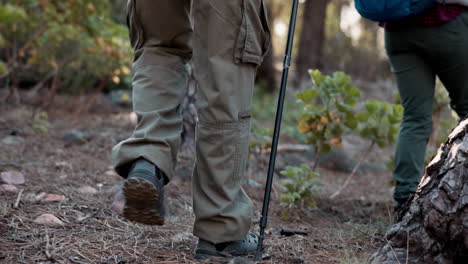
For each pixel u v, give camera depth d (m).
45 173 3.12
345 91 3.07
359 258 1.98
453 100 2.50
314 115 3.15
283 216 2.72
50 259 1.77
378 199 3.40
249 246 1.92
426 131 2.49
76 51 5.80
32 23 4.86
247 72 1.74
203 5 1.68
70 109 6.00
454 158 1.70
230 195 1.77
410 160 2.47
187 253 1.95
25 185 2.77
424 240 1.75
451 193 1.67
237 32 1.68
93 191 2.82
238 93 1.72
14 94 5.75
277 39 15.76
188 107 3.59
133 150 1.70
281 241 2.23
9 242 1.93
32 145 3.96
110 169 3.42
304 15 10.26
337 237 2.36
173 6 1.77
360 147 5.51
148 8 1.78
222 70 1.68
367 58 11.92
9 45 5.27
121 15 7.02
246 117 1.76
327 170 4.61
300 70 10.20
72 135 4.35
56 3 5.04
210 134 1.71
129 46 4.86
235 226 1.79
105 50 5.04
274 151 1.93
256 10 1.72
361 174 4.56
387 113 3.35
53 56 5.55
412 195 1.88
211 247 1.83
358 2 2.40
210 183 1.77
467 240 1.64
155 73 1.81
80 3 4.99
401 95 2.53
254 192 3.27
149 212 1.68
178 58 1.86
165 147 1.74
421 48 2.38
